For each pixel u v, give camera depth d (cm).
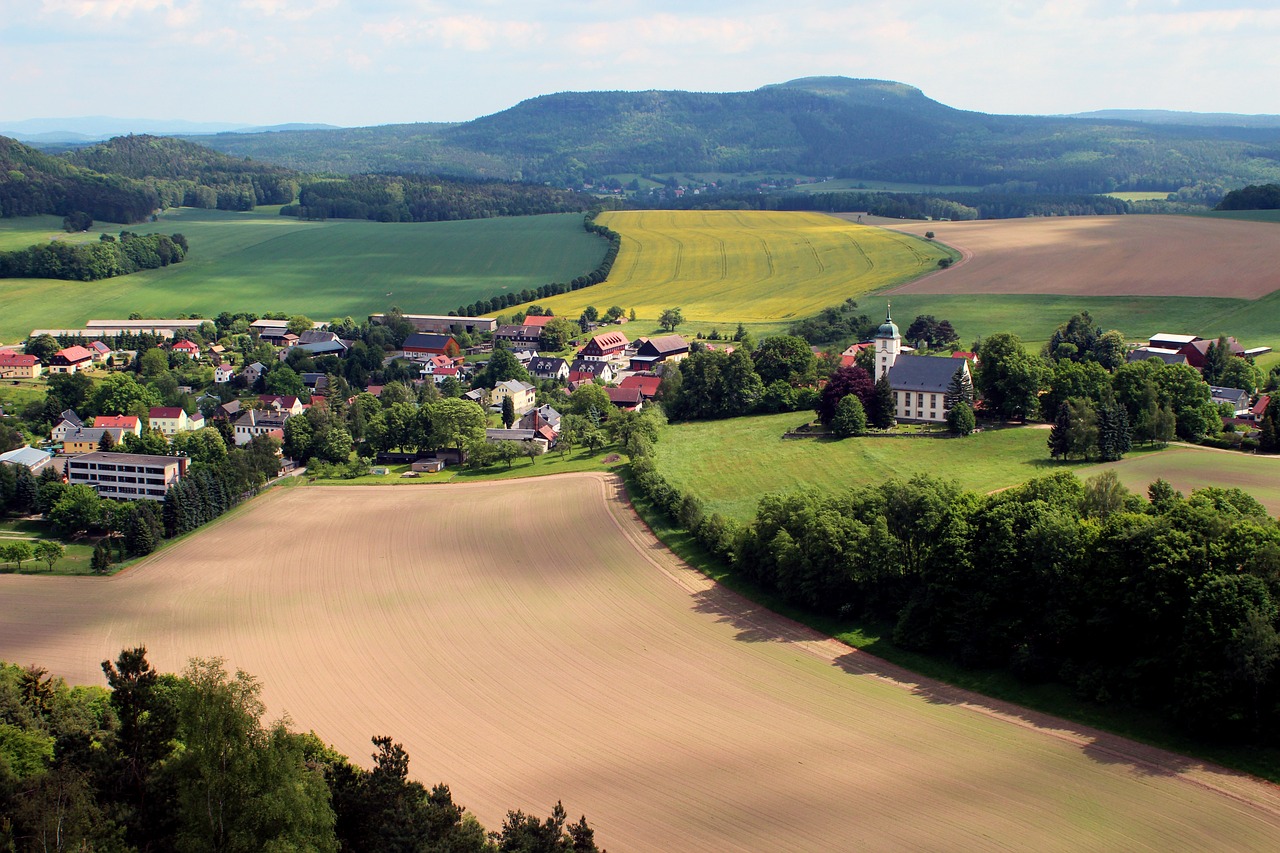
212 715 7406
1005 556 11762
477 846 7744
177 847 7344
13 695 9838
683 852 8750
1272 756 9394
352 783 8381
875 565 12988
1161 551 10556
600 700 11600
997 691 11206
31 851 7188
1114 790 9281
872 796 9444
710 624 13500
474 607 14475
